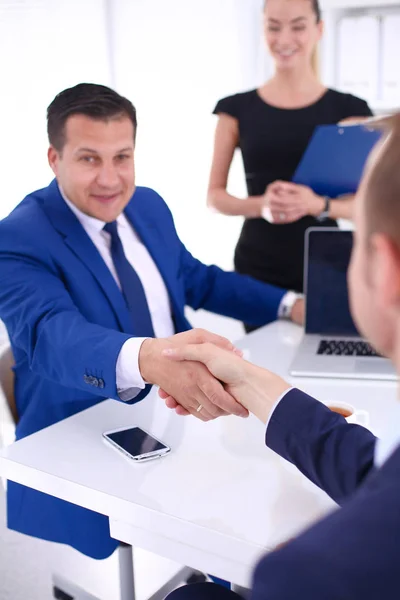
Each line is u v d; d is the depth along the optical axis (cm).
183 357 106
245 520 84
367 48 265
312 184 192
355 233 44
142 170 326
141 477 96
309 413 86
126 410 122
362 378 135
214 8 303
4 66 291
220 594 94
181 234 331
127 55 314
